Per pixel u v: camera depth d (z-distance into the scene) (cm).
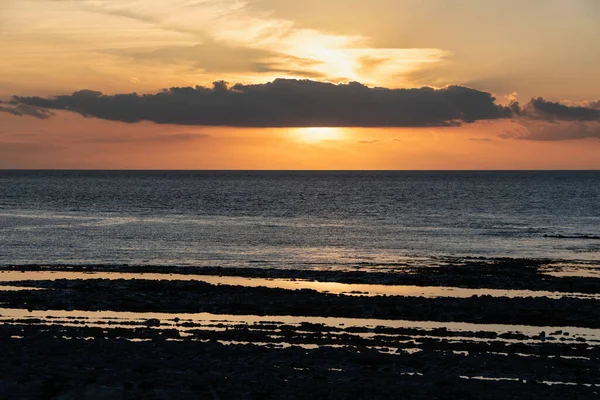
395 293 3828
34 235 6894
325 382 2120
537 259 5375
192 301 3406
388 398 1984
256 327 2892
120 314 3150
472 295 3709
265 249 5953
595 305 3366
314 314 3167
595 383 2180
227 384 2089
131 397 1967
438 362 2364
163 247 6031
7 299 3434
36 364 2289
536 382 2150
